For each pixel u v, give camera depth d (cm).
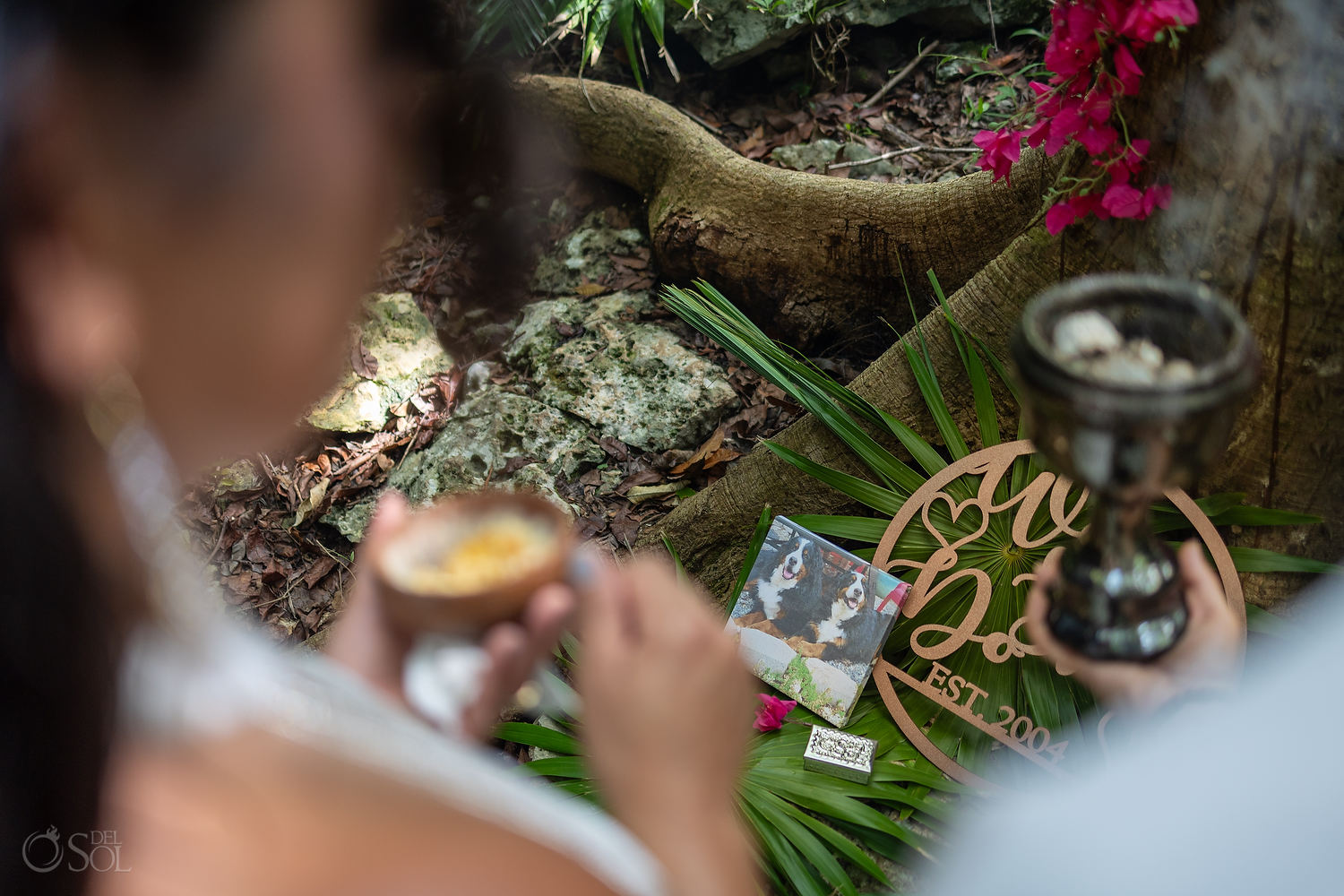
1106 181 179
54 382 35
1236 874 81
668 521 254
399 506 77
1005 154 184
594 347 312
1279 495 182
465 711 63
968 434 221
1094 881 95
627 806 58
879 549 204
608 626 65
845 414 226
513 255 76
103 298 35
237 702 41
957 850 149
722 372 300
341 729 42
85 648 36
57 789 36
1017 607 194
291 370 39
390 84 39
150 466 41
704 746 60
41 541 35
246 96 34
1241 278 170
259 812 39
